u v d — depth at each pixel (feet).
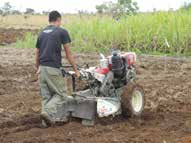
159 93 37.91
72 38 73.87
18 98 36.60
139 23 68.13
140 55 63.67
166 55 63.62
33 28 135.03
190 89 39.63
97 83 29.25
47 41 28.04
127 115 29.32
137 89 29.68
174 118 30.12
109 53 67.36
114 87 29.76
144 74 47.75
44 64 28.07
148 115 30.94
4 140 25.49
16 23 155.63
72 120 29.09
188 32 63.93
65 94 28.53
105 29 69.92
